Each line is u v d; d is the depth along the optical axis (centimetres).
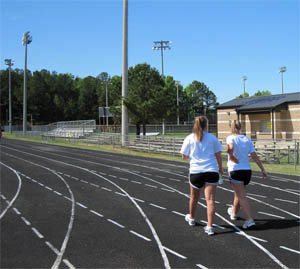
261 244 489
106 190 925
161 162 1619
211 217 529
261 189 909
